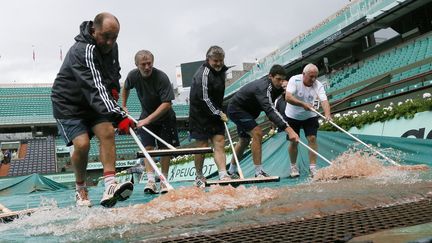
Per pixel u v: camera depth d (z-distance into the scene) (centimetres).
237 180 400
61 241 163
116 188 272
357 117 598
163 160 479
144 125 434
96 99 285
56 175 2148
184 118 3180
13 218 256
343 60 2009
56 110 306
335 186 304
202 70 457
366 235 133
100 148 293
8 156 2550
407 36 1641
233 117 504
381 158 510
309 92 520
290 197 250
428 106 490
